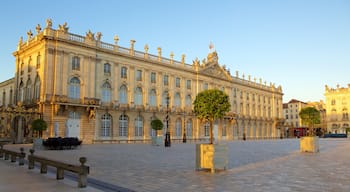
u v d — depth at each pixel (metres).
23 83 43.47
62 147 28.11
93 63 42.94
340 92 102.19
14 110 36.12
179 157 19.94
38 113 37.78
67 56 40.16
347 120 99.62
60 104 38.12
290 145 37.44
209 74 62.28
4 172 12.52
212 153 12.75
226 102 15.00
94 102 41.69
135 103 48.59
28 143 37.03
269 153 23.50
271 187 9.48
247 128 72.69
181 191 8.95
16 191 8.67
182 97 56.41
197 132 58.31
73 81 40.75
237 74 72.12
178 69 56.06
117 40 46.59
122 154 22.42
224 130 65.44
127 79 47.59
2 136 36.66
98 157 19.84
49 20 38.91
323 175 11.88
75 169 9.73
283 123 87.31
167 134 34.81
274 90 85.88
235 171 13.01
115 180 10.88
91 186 9.68
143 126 49.41
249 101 74.62
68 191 8.77
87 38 42.56
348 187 9.45
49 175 11.77
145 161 17.34
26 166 14.53
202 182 10.39
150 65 51.16
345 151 25.72
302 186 9.62
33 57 41.34
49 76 38.34
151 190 9.12
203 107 14.82
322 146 34.25
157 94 51.94
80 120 41.03
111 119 45.12
